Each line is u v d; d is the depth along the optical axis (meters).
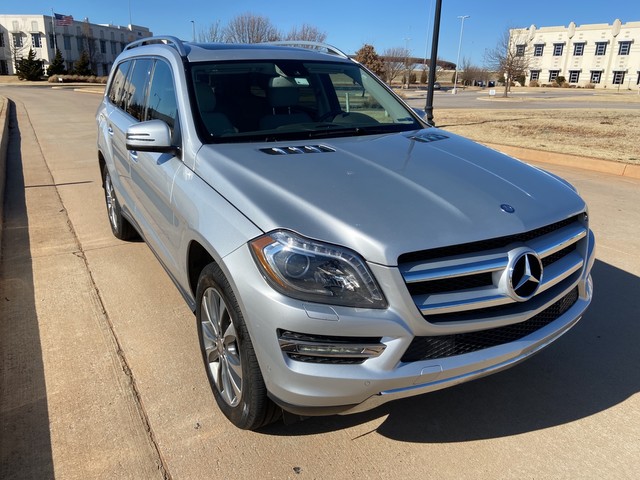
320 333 2.11
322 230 2.21
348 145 3.16
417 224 2.25
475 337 2.35
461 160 3.02
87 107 22.91
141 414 2.81
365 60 57.47
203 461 2.50
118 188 4.68
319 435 2.68
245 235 2.31
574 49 86.12
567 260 2.74
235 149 2.98
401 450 2.59
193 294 3.06
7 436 2.63
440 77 114.44
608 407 2.95
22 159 9.94
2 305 3.99
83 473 2.42
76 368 3.20
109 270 4.63
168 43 4.03
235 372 2.56
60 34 88.00
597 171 9.43
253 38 44.41
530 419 2.84
